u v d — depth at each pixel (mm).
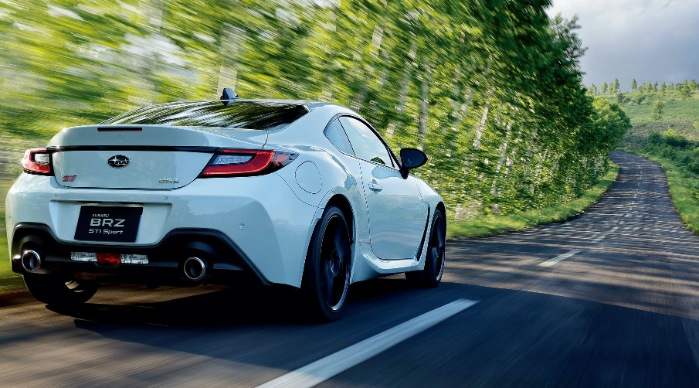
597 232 24266
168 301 4188
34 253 3277
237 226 3080
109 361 2707
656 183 103812
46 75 7297
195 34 9266
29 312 3645
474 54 22297
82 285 3900
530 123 33344
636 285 6922
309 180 3459
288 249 3271
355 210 3938
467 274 7012
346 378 2629
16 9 7074
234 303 4203
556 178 49469
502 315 4379
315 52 12633
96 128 3229
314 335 3379
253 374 2607
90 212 3188
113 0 7949
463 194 23000
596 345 3600
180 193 3088
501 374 2842
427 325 3846
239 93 10531
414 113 18312
